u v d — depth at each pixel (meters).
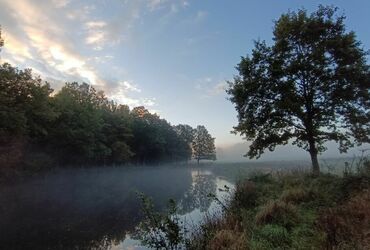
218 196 22.81
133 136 83.62
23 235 14.05
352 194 9.90
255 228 8.92
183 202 22.16
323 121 16.52
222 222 10.18
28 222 16.64
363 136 15.88
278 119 17.09
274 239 7.88
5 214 18.89
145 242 9.09
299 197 11.38
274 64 16.69
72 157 57.88
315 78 16.48
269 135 17.41
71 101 56.94
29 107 41.44
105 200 24.92
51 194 28.98
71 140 53.41
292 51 17.22
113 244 12.59
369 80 15.55
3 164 35.75
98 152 64.38
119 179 50.62
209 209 17.66
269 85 16.94
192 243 8.91
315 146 16.91
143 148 93.06
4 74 37.25
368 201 8.23
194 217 15.18
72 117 55.09
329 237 6.84
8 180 36.47
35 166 42.28
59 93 57.94
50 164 47.16
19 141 38.78
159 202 22.53
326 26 16.55
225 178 44.56
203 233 9.57
